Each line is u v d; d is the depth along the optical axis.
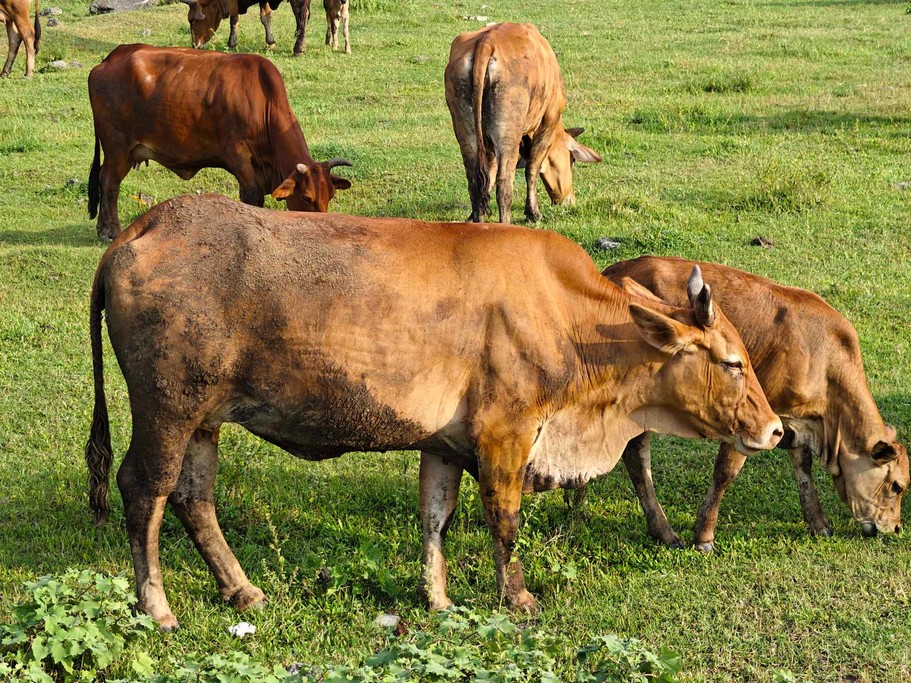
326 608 5.95
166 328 5.34
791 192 12.98
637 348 5.93
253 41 23.84
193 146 12.16
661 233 11.80
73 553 6.52
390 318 5.49
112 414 8.38
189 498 5.87
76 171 15.27
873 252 11.49
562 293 5.85
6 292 10.66
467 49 12.05
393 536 6.70
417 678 4.87
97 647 5.10
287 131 11.80
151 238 5.47
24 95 19.58
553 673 4.82
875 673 5.37
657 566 6.43
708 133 16.30
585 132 16.30
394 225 5.72
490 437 5.68
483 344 5.61
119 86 12.06
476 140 12.05
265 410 5.58
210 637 5.68
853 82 19.06
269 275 5.40
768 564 6.36
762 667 5.46
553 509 7.07
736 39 23.50
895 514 6.75
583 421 6.02
